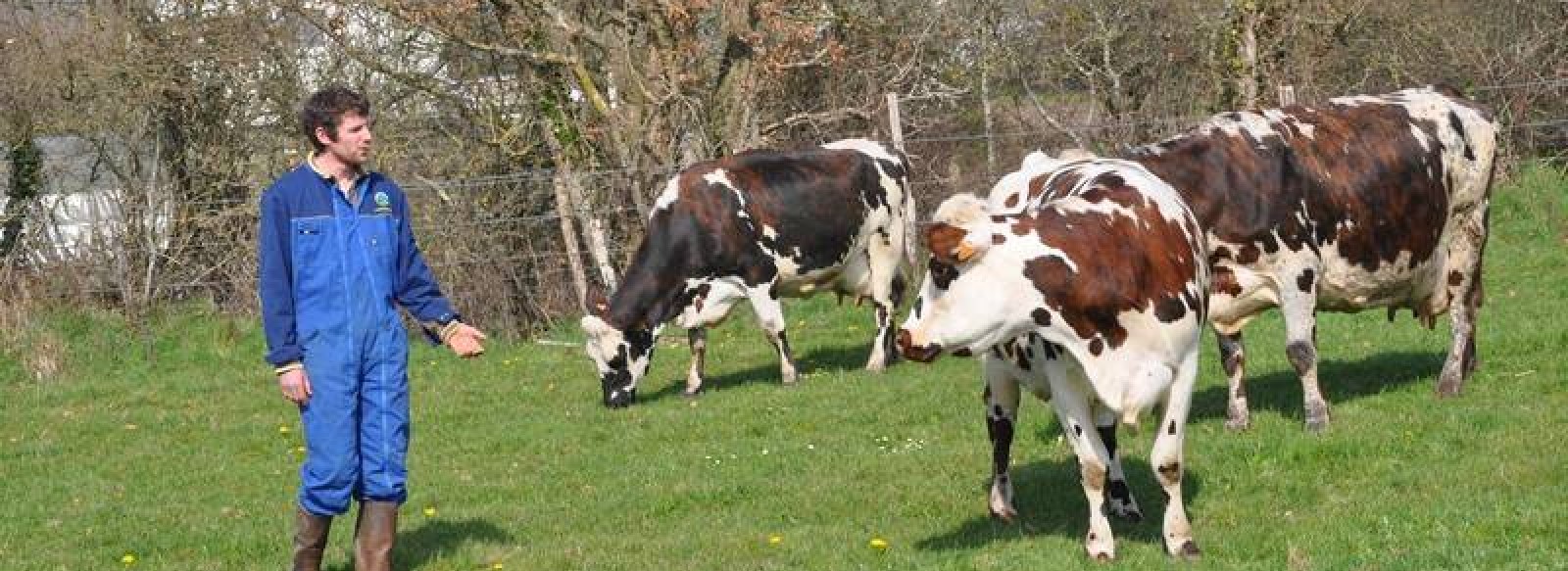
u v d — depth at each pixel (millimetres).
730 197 15875
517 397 16375
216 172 23453
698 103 22359
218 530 11008
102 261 20938
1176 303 8008
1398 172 11367
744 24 22328
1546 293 16859
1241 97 25375
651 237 15672
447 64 23719
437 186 21188
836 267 16453
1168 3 29484
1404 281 11703
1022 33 30391
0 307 19875
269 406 16672
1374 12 25688
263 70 23453
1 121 22531
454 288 20453
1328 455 10438
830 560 9031
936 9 26234
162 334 20453
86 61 22547
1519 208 20859
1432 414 11344
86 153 23484
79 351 20031
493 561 9797
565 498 11578
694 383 16031
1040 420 12172
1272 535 8711
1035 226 7840
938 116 27688
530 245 21484
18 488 13234
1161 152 11047
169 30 23000
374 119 23375
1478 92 23141
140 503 12266
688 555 9461
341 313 8508
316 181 8523
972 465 11148
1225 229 11000
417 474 12758
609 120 22438
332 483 8602
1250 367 14000
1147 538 8930
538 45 22531
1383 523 8656
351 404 8570
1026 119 30078
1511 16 24484
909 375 15648
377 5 21734
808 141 24859
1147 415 8523
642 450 13211
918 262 20922
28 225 21203
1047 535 9148
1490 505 8828
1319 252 11172
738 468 11914
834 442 12695
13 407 17469
